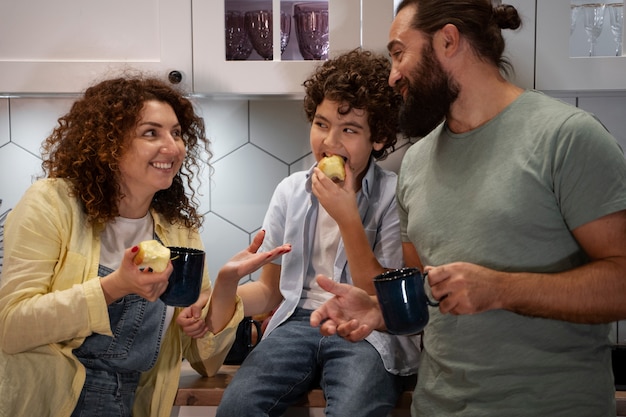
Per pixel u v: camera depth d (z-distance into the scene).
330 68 1.64
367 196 1.72
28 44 1.75
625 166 1.21
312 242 1.75
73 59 1.76
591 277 1.19
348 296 1.32
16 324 1.38
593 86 1.72
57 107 2.05
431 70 1.33
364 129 1.64
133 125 1.48
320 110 1.64
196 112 2.07
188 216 1.69
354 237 1.56
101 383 1.51
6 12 1.74
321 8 1.79
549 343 1.28
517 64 1.72
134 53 1.76
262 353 1.62
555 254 1.27
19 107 2.04
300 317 1.72
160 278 1.30
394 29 1.38
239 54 1.80
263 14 1.76
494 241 1.28
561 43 1.71
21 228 1.44
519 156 1.27
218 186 2.09
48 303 1.37
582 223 1.21
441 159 1.39
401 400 1.62
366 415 1.49
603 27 1.76
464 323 1.33
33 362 1.43
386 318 1.24
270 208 1.81
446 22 1.31
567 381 1.27
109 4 1.75
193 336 1.58
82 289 1.38
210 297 1.62
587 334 1.29
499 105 1.34
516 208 1.25
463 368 1.32
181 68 1.75
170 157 1.49
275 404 1.55
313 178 1.58
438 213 1.36
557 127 1.24
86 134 1.48
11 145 2.05
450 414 1.34
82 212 1.51
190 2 1.74
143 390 1.61
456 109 1.36
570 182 1.21
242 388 1.53
